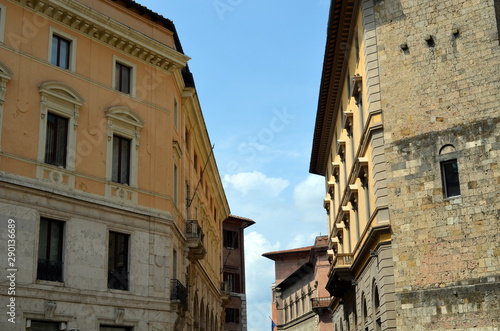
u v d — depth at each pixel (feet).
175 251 113.60
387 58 94.48
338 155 141.08
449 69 89.40
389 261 88.17
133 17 109.19
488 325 79.00
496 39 86.94
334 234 152.35
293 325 265.75
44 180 89.61
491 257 80.74
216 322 191.52
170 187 110.11
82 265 92.02
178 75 118.93
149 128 107.86
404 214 88.07
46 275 87.71
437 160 87.45
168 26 114.52
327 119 147.84
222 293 202.08
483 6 88.84
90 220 94.58
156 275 102.47
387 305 86.63
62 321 88.07
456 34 89.86
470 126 85.92
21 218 85.61
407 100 91.50
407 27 93.97
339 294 139.74
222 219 221.66
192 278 130.93
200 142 154.10
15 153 87.04
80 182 94.58
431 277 84.17
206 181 174.09
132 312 97.35
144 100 108.17
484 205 82.64
